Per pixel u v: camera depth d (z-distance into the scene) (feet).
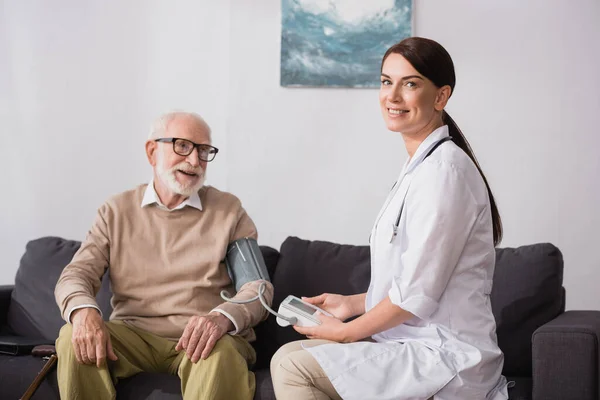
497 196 12.00
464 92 12.03
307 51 12.21
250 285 8.27
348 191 12.30
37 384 7.80
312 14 12.18
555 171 11.87
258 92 12.44
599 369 6.81
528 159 11.92
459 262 6.79
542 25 11.84
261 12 12.41
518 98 11.92
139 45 12.67
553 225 11.89
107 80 12.73
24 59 12.83
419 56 6.92
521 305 8.13
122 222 8.67
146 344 8.31
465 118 12.05
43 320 9.33
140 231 8.64
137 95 12.69
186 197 8.73
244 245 8.66
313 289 8.80
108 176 12.76
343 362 6.46
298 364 6.55
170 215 8.69
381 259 7.04
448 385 6.37
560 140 11.84
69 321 7.89
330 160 12.33
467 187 6.74
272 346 8.69
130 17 12.67
